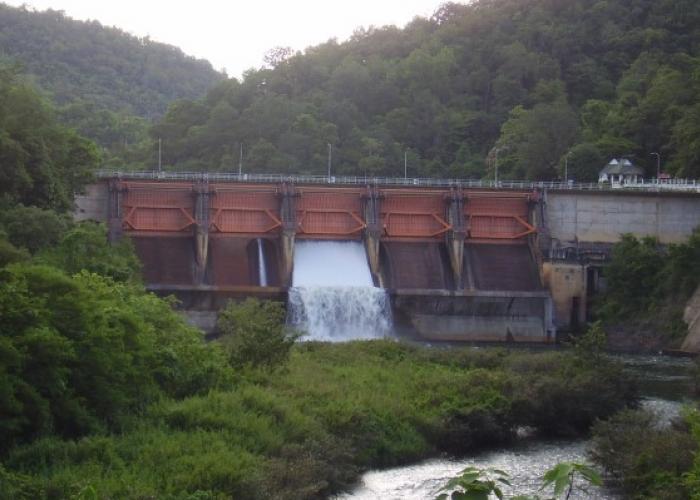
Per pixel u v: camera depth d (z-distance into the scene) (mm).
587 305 144500
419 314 139625
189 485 47062
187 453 51719
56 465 46750
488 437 70750
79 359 53438
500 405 73000
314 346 96062
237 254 136875
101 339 55156
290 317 132000
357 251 141250
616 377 80750
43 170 104938
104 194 134750
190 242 135875
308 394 69688
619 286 142750
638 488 55750
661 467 55625
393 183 144250
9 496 41125
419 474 61094
